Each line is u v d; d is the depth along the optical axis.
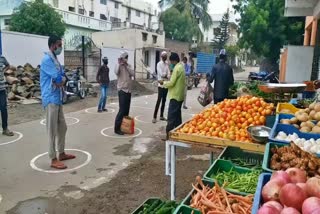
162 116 8.21
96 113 9.02
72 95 10.75
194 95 14.09
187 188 4.06
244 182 2.23
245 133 3.21
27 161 4.90
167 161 3.57
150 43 24.91
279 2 16.69
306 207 1.35
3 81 6.10
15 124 7.33
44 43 14.02
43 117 8.20
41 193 3.84
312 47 10.74
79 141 6.10
